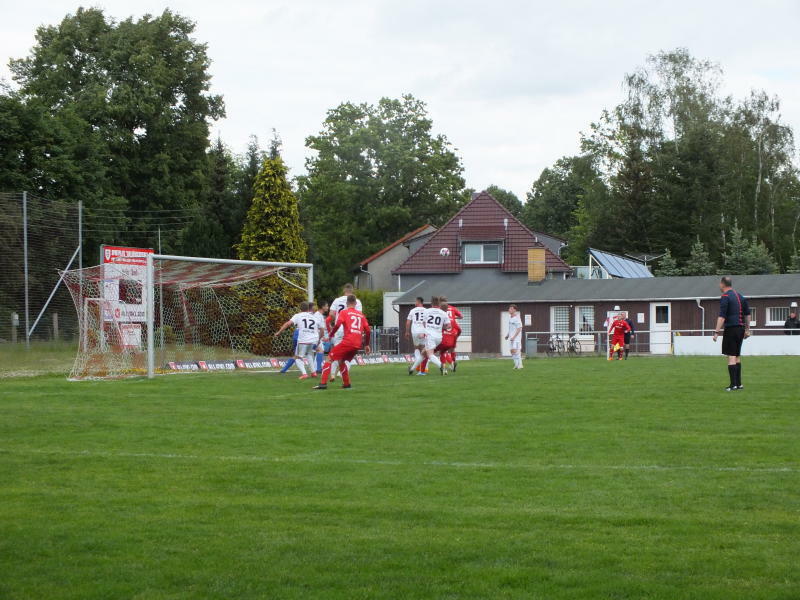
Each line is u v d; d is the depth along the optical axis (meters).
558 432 11.89
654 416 13.45
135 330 26.72
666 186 74.50
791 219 73.38
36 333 36.72
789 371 23.84
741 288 47.72
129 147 56.50
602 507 7.60
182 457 10.17
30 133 47.72
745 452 10.18
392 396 17.23
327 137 80.44
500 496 8.05
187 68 59.66
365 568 5.93
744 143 71.19
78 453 10.48
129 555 6.27
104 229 51.72
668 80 74.50
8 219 36.91
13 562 6.12
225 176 63.84
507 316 50.69
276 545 6.47
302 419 13.56
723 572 5.80
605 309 49.41
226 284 30.00
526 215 113.56
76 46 57.88
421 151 79.56
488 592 5.46
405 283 61.03
